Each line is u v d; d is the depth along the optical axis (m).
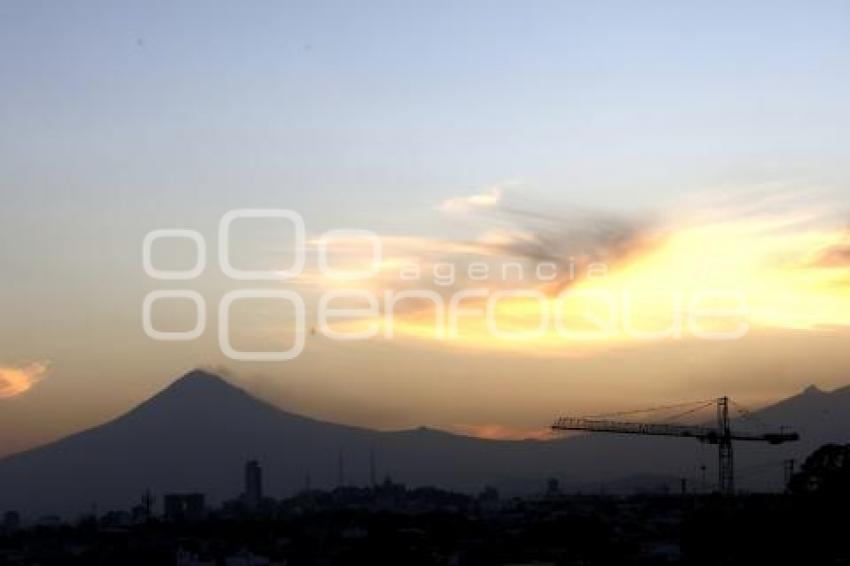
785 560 101.00
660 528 147.50
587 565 112.94
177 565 117.75
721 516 111.75
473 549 125.50
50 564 119.62
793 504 107.62
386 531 131.00
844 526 100.56
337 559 117.38
